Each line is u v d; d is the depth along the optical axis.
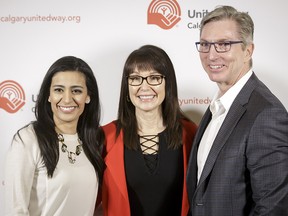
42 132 1.45
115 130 1.69
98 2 1.90
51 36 1.92
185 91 1.92
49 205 1.42
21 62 1.93
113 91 1.94
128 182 1.62
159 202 1.61
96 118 1.63
